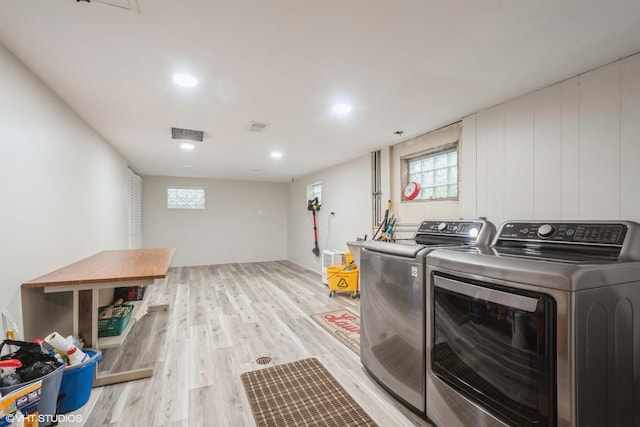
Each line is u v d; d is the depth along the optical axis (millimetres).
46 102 1952
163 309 3576
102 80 1899
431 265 1543
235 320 3209
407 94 2141
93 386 1928
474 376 1315
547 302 1040
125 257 2721
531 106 2100
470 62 1696
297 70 1788
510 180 2238
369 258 2037
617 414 1119
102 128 2898
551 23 1341
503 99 2227
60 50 1554
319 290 4543
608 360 1083
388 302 1827
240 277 5520
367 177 4199
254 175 6375
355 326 3021
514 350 1151
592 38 1460
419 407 1615
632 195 1608
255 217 7352
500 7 1230
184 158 4453
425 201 3189
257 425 1577
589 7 1229
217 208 6992
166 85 1979
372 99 2230
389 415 1653
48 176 1980
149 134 3119
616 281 1096
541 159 2041
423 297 1592
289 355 2385
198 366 2205
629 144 1621
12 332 1517
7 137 1540
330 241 5332
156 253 3035
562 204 1923
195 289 4602
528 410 1105
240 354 2400
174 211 6609
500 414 1197
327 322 3133
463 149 2645
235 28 1373
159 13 1260
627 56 1626
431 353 1535
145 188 6344
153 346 2553
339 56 1630
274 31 1399
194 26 1355
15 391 1234
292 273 5898
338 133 3127
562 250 1515
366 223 4227
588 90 1796
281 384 1964
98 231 3059
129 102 2260
